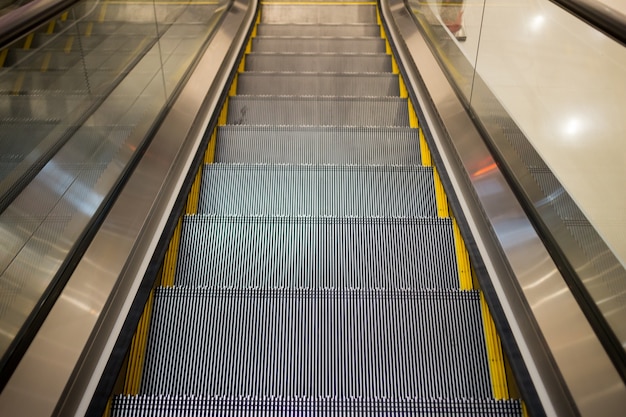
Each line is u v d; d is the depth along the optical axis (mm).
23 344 1718
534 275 2053
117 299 2090
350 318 2354
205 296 2393
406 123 4477
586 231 2053
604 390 1595
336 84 5074
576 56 2504
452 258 2791
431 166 3484
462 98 3668
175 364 2227
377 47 6297
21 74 2178
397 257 2799
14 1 2479
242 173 3412
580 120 2400
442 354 2268
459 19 4020
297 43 6332
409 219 2889
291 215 3008
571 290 1925
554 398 1697
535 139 2605
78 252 2143
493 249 2355
